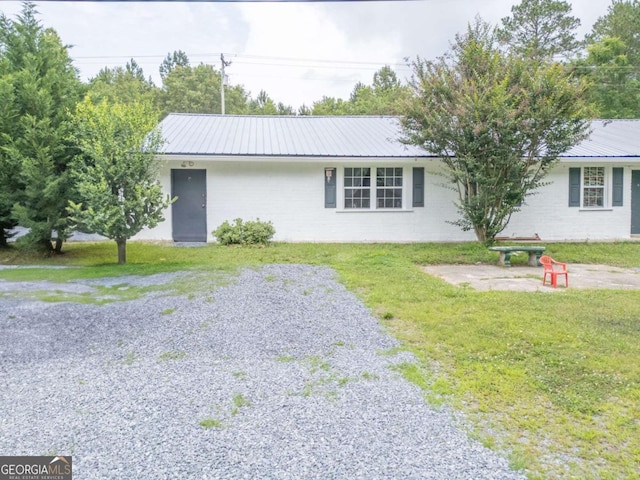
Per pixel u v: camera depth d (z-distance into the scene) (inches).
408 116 428.5
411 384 140.2
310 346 174.6
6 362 159.3
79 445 107.3
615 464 99.3
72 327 195.0
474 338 176.6
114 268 322.3
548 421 117.2
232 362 159.9
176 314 212.2
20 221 357.4
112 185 326.0
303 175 484.4
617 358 155.7
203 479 94.2
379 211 493.4
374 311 218.4
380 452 104.1
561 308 219.0
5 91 349.1
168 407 126.6
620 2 1199.6
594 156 474.9
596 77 983.6
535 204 502.3
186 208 474.6
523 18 1198.9
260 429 114.5
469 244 451.8
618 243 480.4
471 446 106.3
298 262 356.5
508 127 368.2
